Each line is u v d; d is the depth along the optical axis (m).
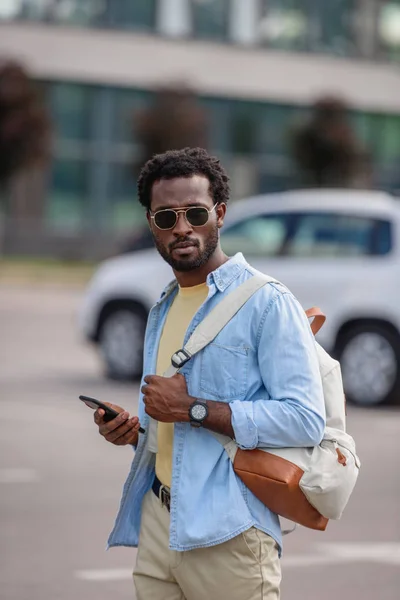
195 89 55.72
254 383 5.19
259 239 18.66
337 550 10.23
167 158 5.29
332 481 5.11
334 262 18.02
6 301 36.53
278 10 62.88
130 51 59.38
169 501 5.32
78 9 58.56
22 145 49.72
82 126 58.09
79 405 17.70
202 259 5.28
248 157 62.22
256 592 5.12
